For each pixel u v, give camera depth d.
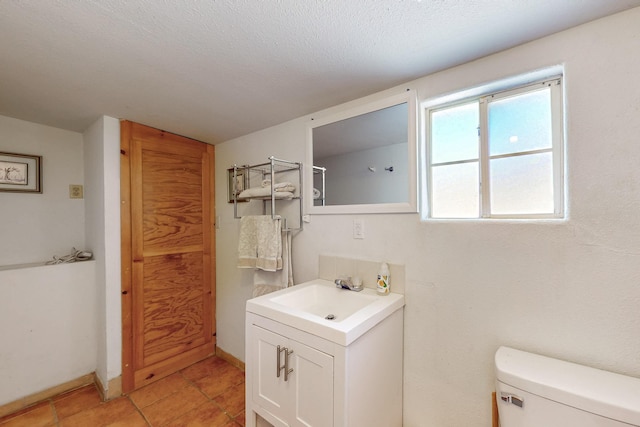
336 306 1.54
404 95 1.41
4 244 1.89
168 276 2.16
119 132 1.92
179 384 2.03
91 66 1.26
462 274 1.26
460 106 1.36
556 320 1.06
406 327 1.42
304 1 0.87
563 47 1.03
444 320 1.31
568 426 0.86
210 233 2.46
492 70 1.18
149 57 1.19
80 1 0.86
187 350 2.27
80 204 2.22
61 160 2.13
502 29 1.01
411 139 1.38
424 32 1.03
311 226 1.82
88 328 2.01
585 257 1.00
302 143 1.87
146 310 2.03
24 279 1.77
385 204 1.48
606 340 0.97
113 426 1.62
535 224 1.09
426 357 1.36
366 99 1.56
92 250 2.09
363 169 1.65
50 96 1.57
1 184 1.88
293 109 1.76
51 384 1.86
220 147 2.47
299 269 1.89
